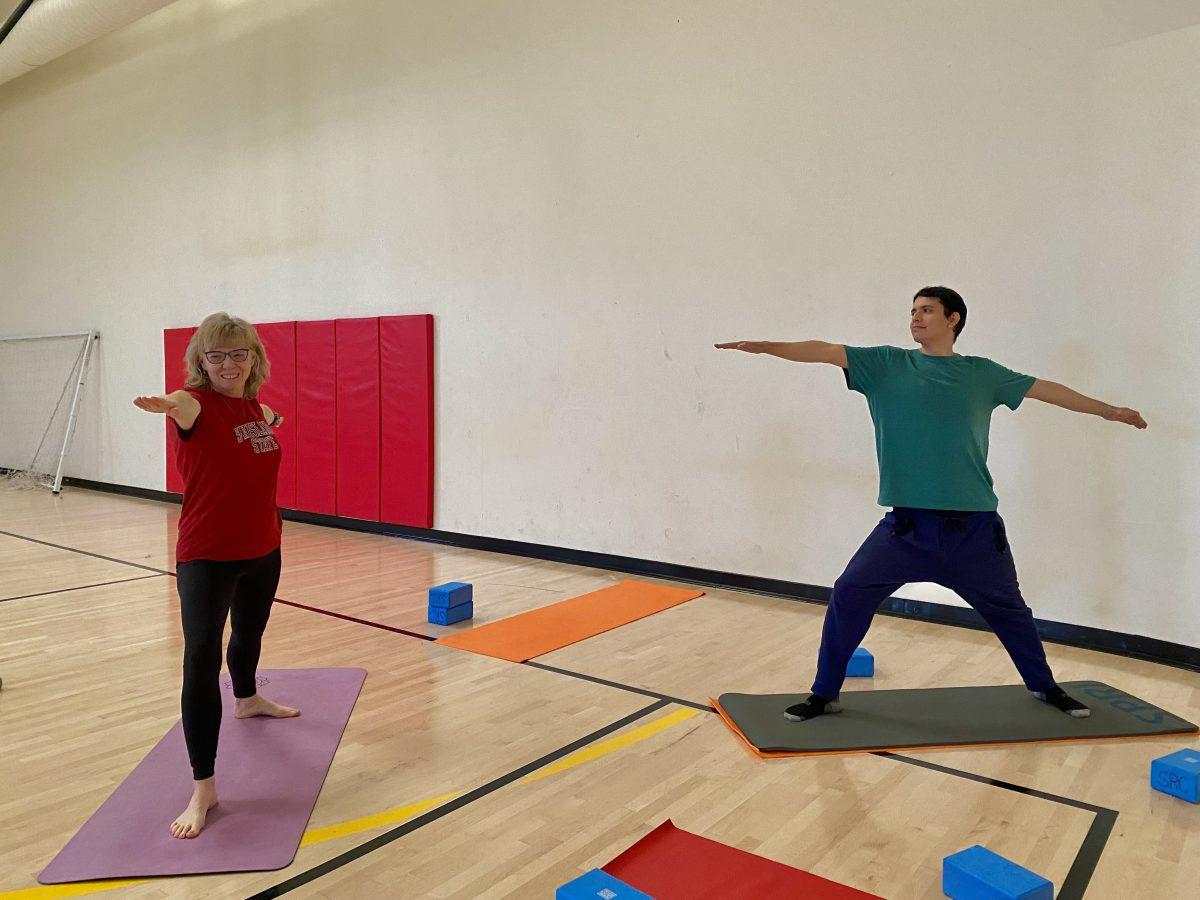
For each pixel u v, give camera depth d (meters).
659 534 5.21
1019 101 3.96
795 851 2.14
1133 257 3.71
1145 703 3.12
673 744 2.78
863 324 4.43
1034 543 4.01
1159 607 3.72
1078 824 2.28
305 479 7.11
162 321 8.19
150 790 2.45
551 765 2.62
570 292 5.52
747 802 2.39
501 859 2.10
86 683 3.33
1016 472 4.04
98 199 8.70
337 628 4.08
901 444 2.82
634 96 5.17
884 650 3.78
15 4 8.41
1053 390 2.95
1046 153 3.90
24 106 9.43
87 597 4.63
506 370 5.86
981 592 2.89
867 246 4.39
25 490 9.08
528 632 4.02
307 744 2.75
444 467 6.27
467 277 6.02
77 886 1.98
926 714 3.00
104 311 8.77
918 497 2.79
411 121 6.25
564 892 1.77
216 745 2.30
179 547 2.37
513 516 5.90
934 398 2.79
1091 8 3.77
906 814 2.33
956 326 2.91
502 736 2.84
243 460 2.39
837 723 2.91
